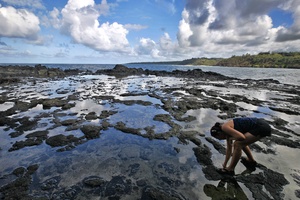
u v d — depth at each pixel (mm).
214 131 4883
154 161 5441
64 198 3947
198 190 4156
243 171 4871
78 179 4582
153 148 6277
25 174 4766
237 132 4379
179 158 5617
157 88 20375
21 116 9633
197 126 8359
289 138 7172
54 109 11133
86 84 23844
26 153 5906
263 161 5387
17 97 14625
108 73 46031
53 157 5672
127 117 9680
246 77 44062
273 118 9672
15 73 37062
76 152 5992
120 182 4465
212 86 23203
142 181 4500
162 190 4160
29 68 44906
